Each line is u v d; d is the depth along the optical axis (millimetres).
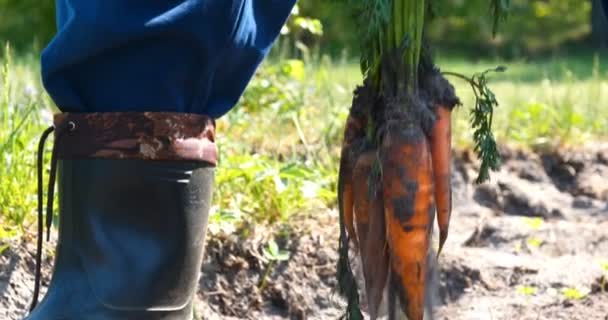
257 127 5750
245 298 4086
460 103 2898
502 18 2809
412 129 2801
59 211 2734
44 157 4320
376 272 2910
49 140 4559
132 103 2619
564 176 6410
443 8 3033
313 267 4246
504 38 20531
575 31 21109
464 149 6168
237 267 4141
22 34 17062
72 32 2562
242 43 2689
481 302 4266
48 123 4906
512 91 8695
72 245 2693
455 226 5520
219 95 2775
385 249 2906
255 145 5520
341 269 2926
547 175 6398
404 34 2785
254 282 4137
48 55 2604
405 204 2811
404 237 2834
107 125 2611
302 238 4332
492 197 5977
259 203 4434
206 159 2709
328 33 15844
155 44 2586
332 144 5680
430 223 2850
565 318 3961
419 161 2803
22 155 4215
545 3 22094
